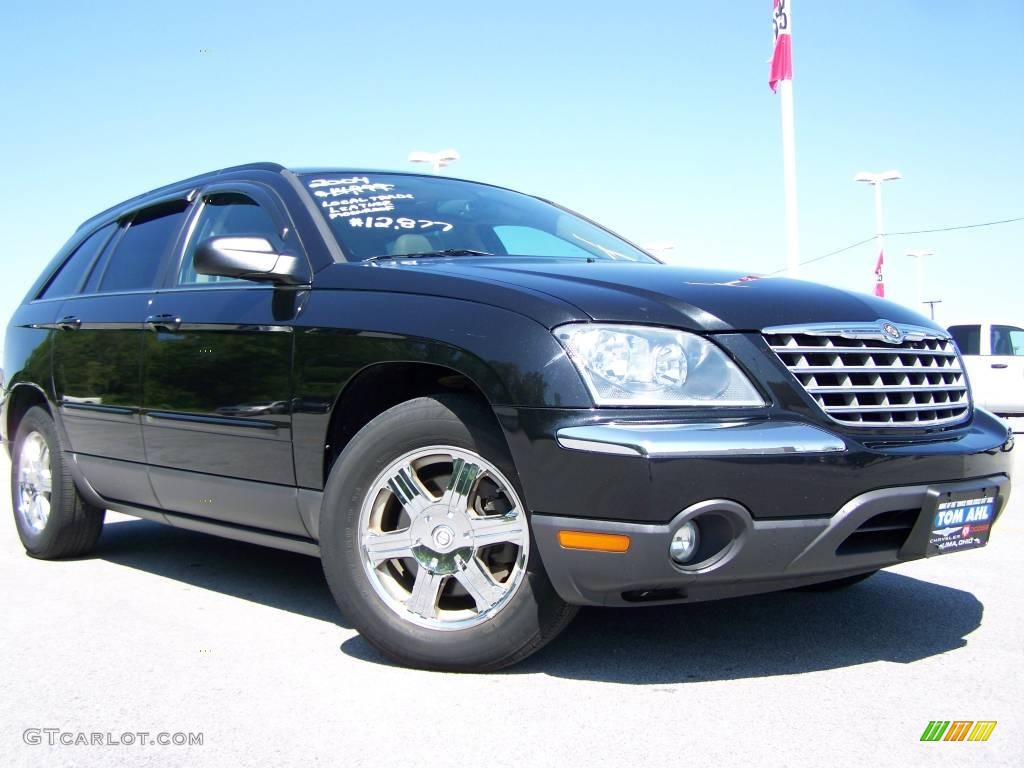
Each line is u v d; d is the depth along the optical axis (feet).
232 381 12.42
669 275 11.12
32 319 17.54
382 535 10.63
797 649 11.16
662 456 8.95
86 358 15.43
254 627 12.23
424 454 10.41
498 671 10.38
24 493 17.19
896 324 10.80
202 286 13.75
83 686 10.16
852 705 9.42
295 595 13.92
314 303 11.64
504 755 8.34
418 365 10.73
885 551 10.12
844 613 12.67
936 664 10.63
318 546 11.78
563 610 9.91
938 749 8.41
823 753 8.34
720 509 9.10
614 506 9.06
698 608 12.92
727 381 9.57
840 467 9.48
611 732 8.79
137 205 16.67
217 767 8.22
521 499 9.85
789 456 9.27
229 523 13.17
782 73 64.28
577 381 9.37
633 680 10.11
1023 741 8.57
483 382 9.78
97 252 16.98
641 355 9.46
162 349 13.69
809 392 9.78
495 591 10.09
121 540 18.40
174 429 13.41
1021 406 53.88
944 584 14.15
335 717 9.21
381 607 10.57
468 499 10.20
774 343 9.86
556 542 9.38
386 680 10.18
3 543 18.48
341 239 12.47
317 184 13.61
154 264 15.15
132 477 14.49
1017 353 54.44
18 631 12.14
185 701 9.69
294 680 10.22
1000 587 13.97
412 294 10.79
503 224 14.40
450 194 14.83
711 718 9.11
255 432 12.08
